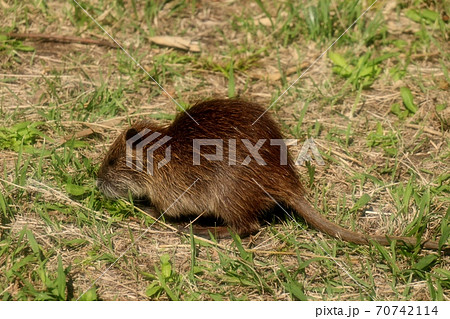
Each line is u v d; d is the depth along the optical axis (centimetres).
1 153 227
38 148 229
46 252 206
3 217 212
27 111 238
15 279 200
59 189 218
